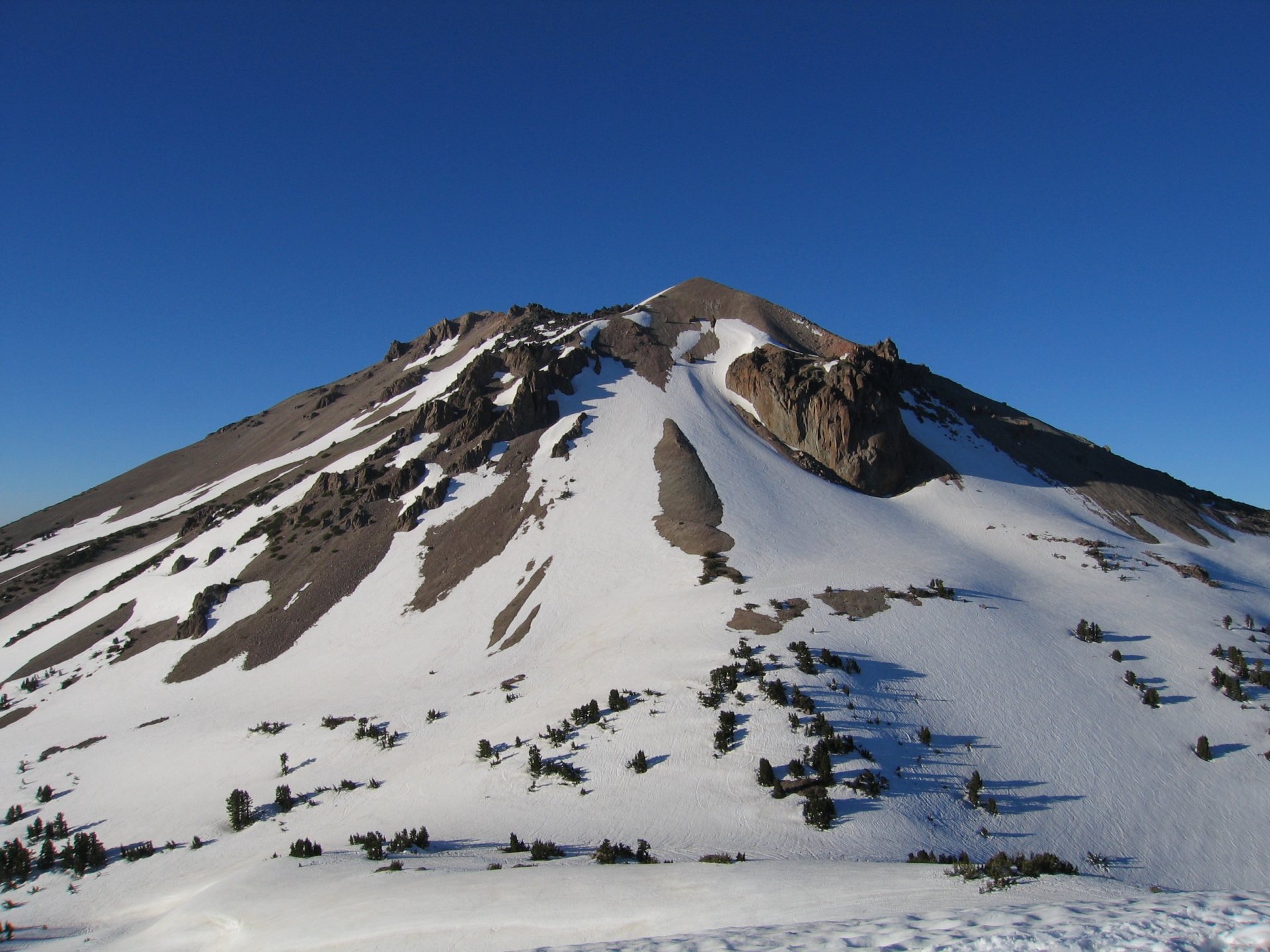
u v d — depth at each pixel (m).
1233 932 13.50
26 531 162.25
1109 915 15.38
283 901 28.59
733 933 17.72
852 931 16.53
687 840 33.00
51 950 31.84
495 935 21.75
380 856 33.62
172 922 30.31
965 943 14.41
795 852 30.88
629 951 16.84
